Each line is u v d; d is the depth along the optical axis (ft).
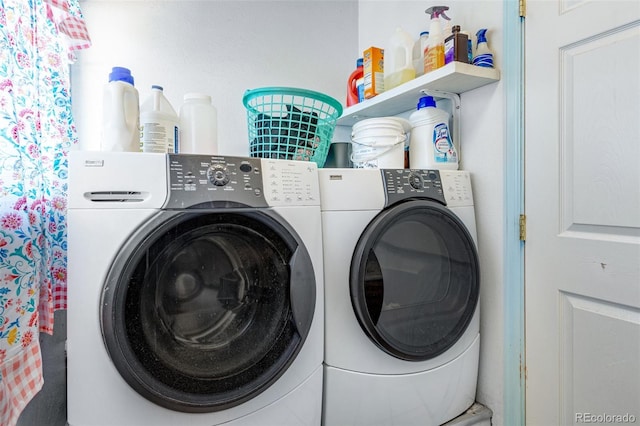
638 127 3.24
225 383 2.95
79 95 4.90
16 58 2.85
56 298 3.65
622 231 3.37
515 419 4.24
